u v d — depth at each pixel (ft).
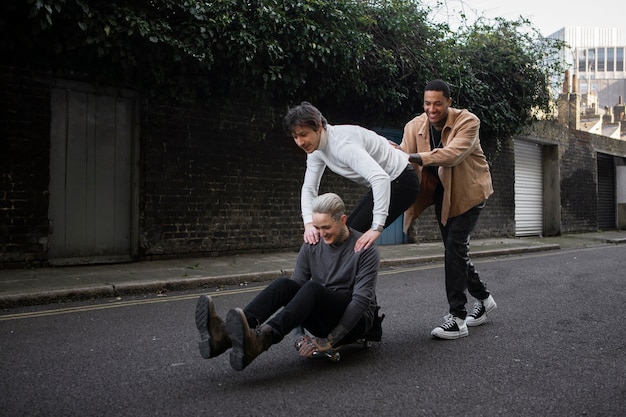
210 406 8.17
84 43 21.43
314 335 10.25
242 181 28.66
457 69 36.94
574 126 56.18
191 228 26.61
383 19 33.14
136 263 24.32
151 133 25.22
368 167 10.05
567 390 9.16
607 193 63.87
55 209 22.80
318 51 27.32
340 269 10.06
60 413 7.84
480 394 8.90
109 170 24.34
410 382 9.45
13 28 20.47
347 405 8.29
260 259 26.89
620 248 41.24
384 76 33.01
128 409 8.02
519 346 11.98
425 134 12.64
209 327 8.77
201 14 23.52
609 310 16.11
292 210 30.99
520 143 50.44
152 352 11.25
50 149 22.58
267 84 27.48
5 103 21.13
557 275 24.09
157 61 23.86
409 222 13.08
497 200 45.83
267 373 9.86
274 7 25.82
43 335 12.67
